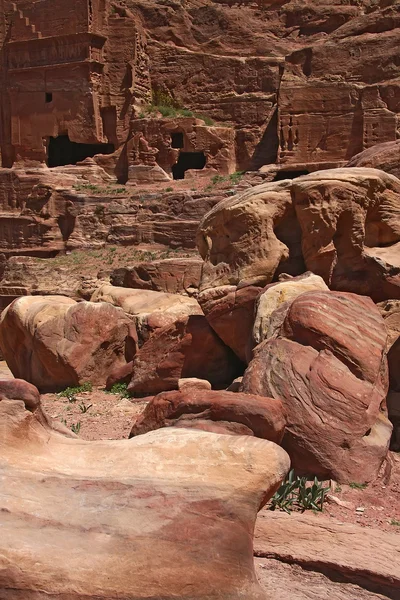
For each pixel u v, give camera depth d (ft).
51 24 142.41
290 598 19.44
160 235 116.57
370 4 147.13
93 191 130.31
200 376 46.42
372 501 27.04
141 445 20.35
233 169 135.85
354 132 122.62
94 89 140.56
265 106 136.87
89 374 51.31
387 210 46.57
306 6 146.61
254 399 25.23
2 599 15.60
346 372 30.60
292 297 39.24
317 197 44.45
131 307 61.36
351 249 45.11
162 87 147.02
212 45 147.74
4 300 109.40
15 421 19.85
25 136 146.61
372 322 32.55
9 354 56.34
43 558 16.11
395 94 119.55
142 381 47.75
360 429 29.14
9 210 138.10
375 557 21.47
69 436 21.88
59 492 18.20
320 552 21.74
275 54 144.36
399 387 39.22
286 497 26.61
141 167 134.92
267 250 45.27
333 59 127.54
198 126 133.90
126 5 149.89
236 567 17.26
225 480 18.70
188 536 17.29
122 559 16.47
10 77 147.33
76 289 102.01
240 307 44.39
